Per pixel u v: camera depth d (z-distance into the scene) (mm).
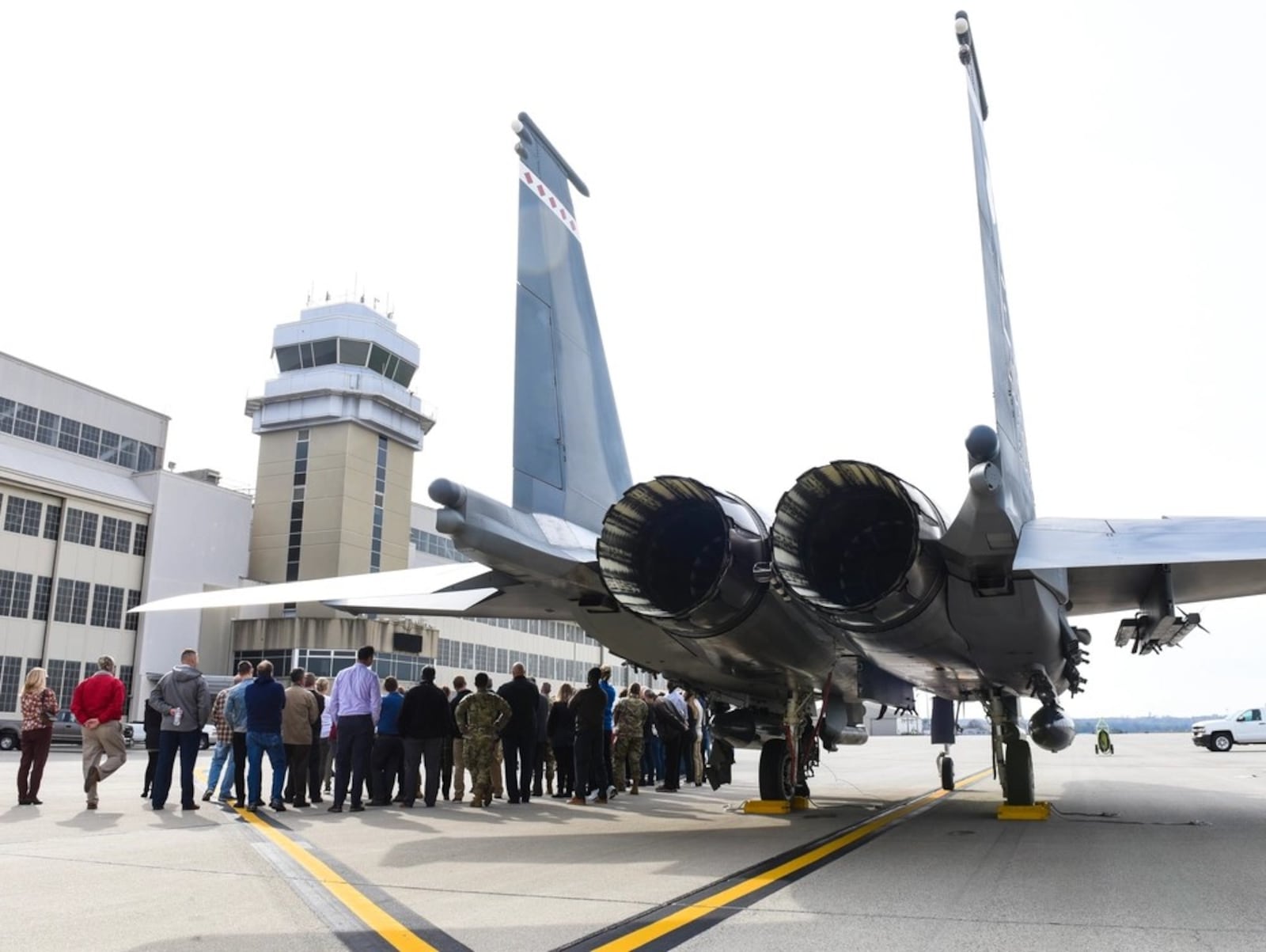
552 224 8289
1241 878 5215
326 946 3695
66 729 33312
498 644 55750
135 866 5715
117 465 43438
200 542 45250
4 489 37531
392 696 10477
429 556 58219
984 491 5465
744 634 7270
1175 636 8438
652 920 4137
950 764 12383
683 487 6418
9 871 5508
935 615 6527
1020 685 8336
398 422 53344
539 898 4656
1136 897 4645
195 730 9234
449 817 8836
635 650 8289
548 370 7875
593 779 11039
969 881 5098
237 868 5621
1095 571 7887
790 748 9094
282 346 52844
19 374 39562
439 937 3838
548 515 7348
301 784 9906
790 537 6258
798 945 3654
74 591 39625
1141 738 67250
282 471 51344
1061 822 8125
